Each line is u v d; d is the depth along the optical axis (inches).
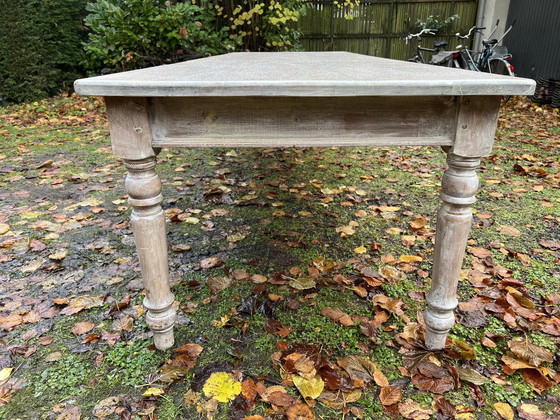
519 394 42.0
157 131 39.8
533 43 227.3
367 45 279.9
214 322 53.4
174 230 80.0
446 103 38.4
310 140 39.9
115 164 120.6
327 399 41.1
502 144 145.8
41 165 116.2
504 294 58.1
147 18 205.0
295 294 59.6
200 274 64.9
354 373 43.9
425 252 71.2
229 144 39.9
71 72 240.2
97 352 48.1
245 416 39.4
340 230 78.7
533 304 54.9
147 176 41.8
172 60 217.3
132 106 37.9
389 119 39.2
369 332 50.6
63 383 43.5
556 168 115.0
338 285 61.7
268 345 49.1
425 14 274.4
